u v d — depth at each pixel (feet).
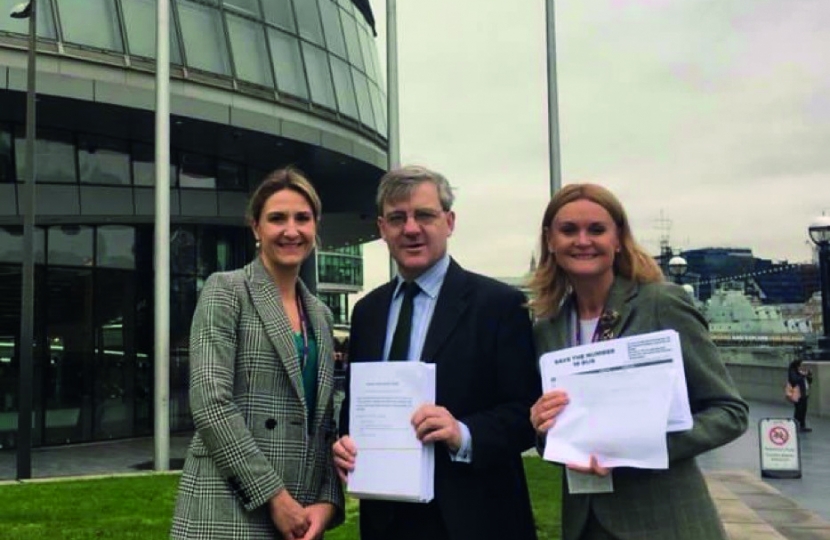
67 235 57.62
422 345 10.94
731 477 36.50
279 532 10.09
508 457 10.50
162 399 42.22
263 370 10.37
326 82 65.00
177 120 54.19
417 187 11.06
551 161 53.72
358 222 81.35
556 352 9.76
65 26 49.80
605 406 9.30
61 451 52.80
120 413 59.98
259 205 11.16
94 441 57.98
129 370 60.70
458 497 10.40
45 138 55.21
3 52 47.57
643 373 9.20
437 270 11.30
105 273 59.57
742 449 48.75
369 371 10.64
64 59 49.21
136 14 53.52
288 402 10.44
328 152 63.52
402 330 11.11
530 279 10.87
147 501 30.71
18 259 55.31
